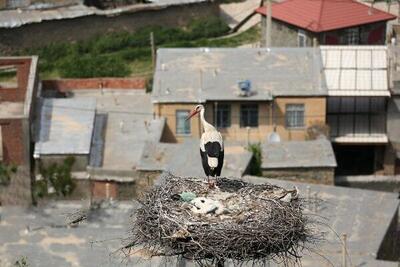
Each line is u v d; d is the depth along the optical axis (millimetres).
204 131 20266
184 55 47000
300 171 39406
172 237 17406
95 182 41625
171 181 19766
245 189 19328
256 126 44406
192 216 17844
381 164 45594
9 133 41781
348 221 29672
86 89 49312
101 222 31469
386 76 45031
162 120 44062
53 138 42469
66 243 27547
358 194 31594
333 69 45469
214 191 19266
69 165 41875
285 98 44031
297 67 45781
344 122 45250
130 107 46781
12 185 41844
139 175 38781
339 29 52344
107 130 44250
